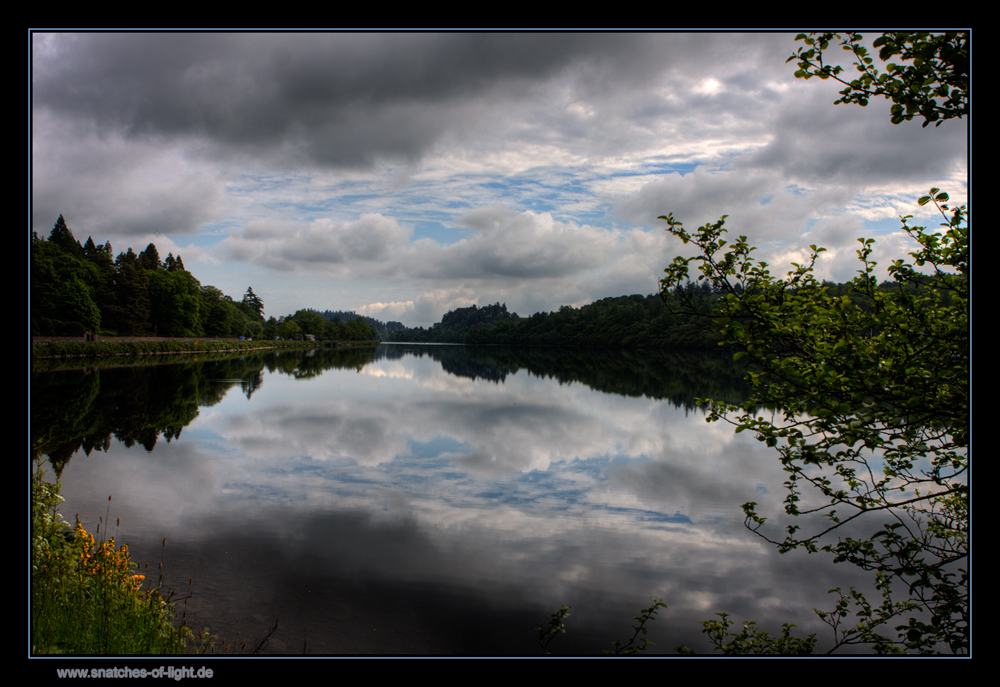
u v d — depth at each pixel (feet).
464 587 26.96
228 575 27.40
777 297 15.19
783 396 14.67
